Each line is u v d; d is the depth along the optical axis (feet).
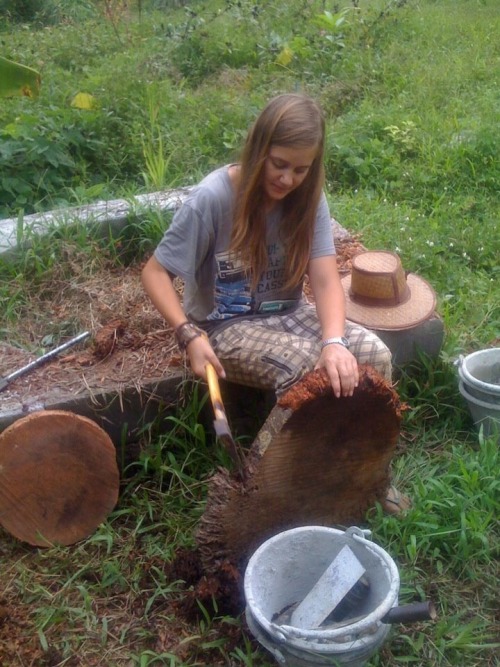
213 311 10.30
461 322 13.58
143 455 10.70
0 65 12.01
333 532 8.40
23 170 17.17
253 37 27.45
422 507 9.72
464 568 9.33
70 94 21.38
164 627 8.80
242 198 9.18
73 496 9.88
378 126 20.83
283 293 10.20
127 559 9.64
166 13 35.42
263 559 8.27
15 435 9.50
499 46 27.76
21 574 9.51
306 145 8.79
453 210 17.37
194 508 10.14
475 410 11.11
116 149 19.07
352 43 27.04
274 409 8.70
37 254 13.70
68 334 12.35
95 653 8.58
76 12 36.06
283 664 7.61
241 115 20.95
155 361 11.18
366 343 9.64
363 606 8.21
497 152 19.36
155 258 9.66
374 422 9.00
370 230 16.16
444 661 8.39
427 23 30.19
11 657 8.51
